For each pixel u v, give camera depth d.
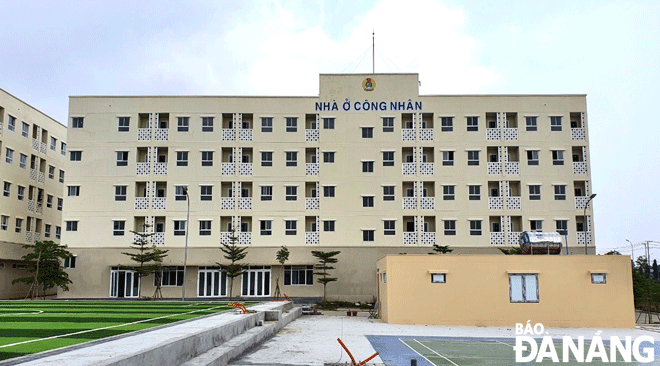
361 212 45.03
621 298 27.98
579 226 45.16
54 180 55.53
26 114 49.47
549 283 28.17
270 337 20.83
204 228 44.94
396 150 45.72
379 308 32.19
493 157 46.44
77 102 46.09
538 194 45.41
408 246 44.62
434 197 45.31
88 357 9.55
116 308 25.94
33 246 43.22
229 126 46.91
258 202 45.28
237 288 44.75
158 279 44.12
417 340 20.89
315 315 34.81
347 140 45.88
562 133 46.09
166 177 45.41
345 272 44.19
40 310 23.61
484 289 28.22
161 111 46.16
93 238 44.53
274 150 45.81
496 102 46.31
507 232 44.88
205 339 13.98
